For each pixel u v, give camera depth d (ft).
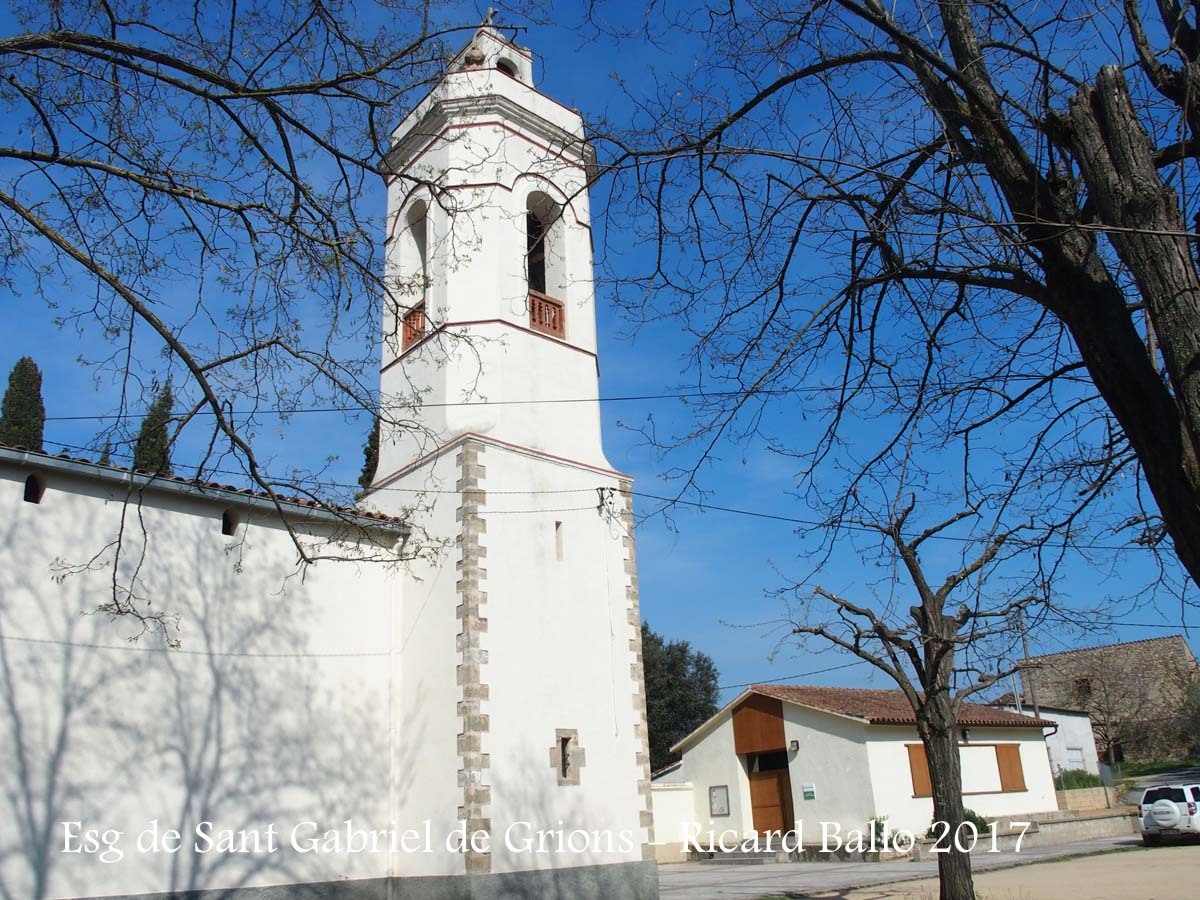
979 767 108.47
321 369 29.96
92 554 44.16
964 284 24.68
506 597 55.36
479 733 51.01
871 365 27.86
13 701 40.16
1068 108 20.65
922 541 45.21
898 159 24.62
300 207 29.63
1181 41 20.24
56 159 25.79
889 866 84.94
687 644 185.37
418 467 59.93
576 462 62.69
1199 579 17.69
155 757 44.01
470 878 48.14
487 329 61.41
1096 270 20.39
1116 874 68.95
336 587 54.24
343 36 28.81
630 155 25.04
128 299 25.85
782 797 105.19
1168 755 161.38
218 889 44.68
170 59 26.48
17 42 24.85
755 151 23.95
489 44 66.85
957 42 22.89
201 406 28.17
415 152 68.54
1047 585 29.01
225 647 48.16
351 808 51.06
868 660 47.09
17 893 38.50
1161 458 18.48
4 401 80.64
